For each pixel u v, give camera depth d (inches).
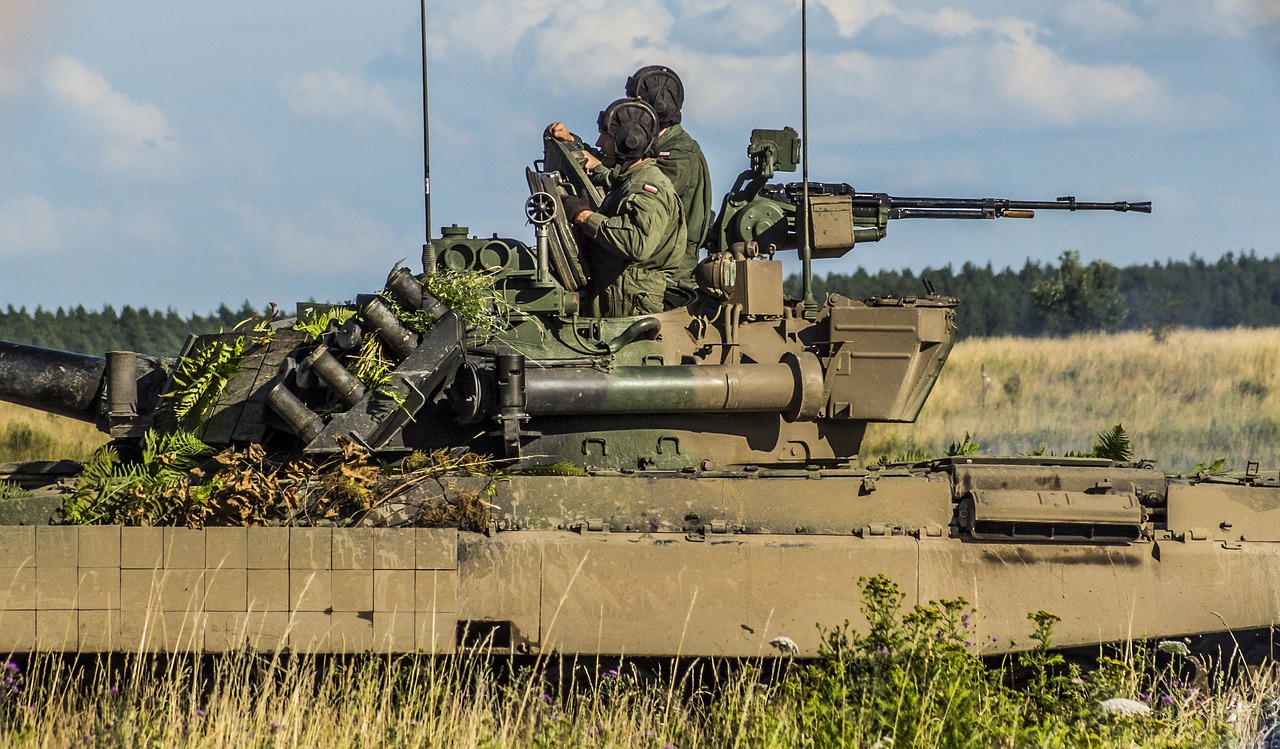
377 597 1338.6
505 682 1457.9
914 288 7042.3
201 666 1398.9
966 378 5142.7
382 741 1222.9
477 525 1379.2
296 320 1595.7
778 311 1678.2
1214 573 1434.5
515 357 1466.5
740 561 1382.9
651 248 1705.2
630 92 1927.9
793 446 1642.5
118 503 1366.9
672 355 1642.5
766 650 1379.2
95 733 1202.0
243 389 1487.5
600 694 1379.2
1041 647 1323.8
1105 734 1215.6
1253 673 1561.3
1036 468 1437.0
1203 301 7071.9
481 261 1668.3
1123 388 5012.3
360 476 1371.8
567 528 1396.4
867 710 1203.2
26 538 1318.9
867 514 1425.9
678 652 1374.3
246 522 1364.4
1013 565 1416.1
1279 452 4057.6
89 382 1622.8
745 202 1900.8
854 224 1946.4
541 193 1664.6
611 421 1590.8
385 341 1453.0
